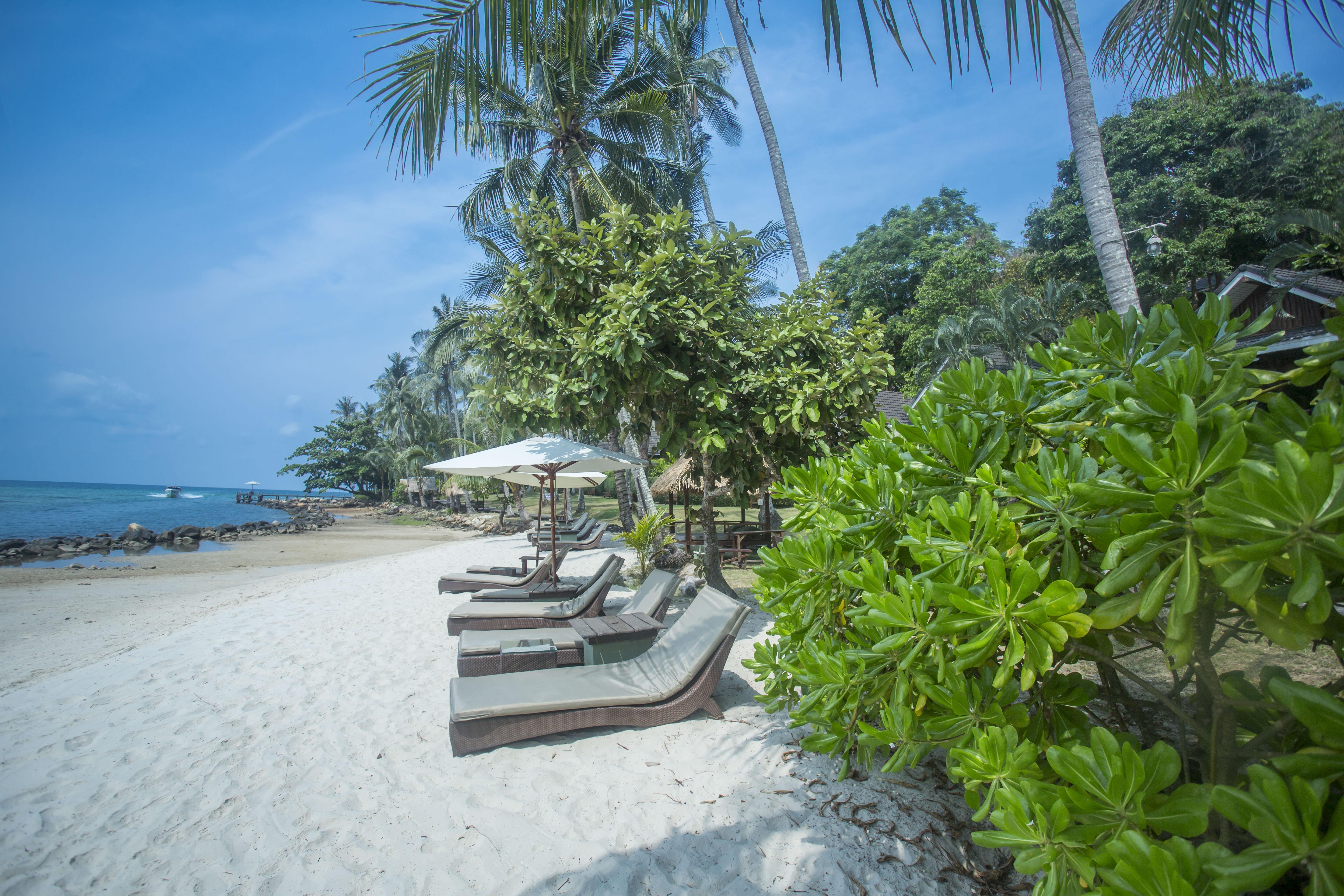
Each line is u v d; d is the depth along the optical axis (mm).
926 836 2678
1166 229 21812
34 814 3090
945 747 2432
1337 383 1558
